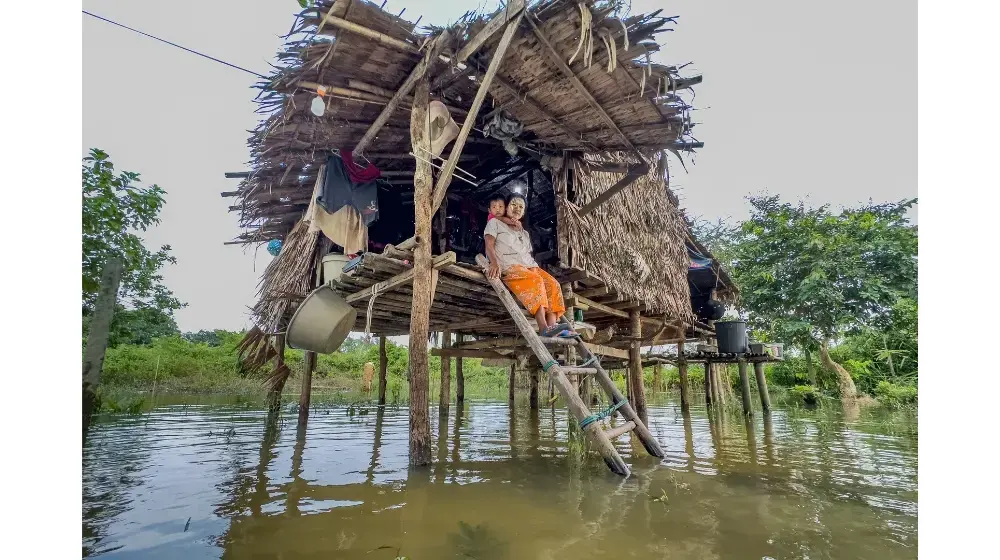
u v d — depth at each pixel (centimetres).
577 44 350
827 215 1377
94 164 639
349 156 550
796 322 1250
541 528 234
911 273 1248
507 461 403
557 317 476
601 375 443
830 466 383
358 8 353
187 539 219
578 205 579
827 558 198
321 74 419
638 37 341
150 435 532
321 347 496
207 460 399
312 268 640
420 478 339
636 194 769
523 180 738
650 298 728
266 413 790
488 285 492
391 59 414
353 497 289
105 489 305
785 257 1378
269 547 210
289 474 350
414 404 392
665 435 578
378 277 488
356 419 722
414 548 209
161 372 1385
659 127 448
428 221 429
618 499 285
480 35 367
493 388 2028
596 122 456
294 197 630
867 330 1227
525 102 423
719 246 1878
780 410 998
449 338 913
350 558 198
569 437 491
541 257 720
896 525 239
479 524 240
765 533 228
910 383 1134
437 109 448
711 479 337
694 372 1795
